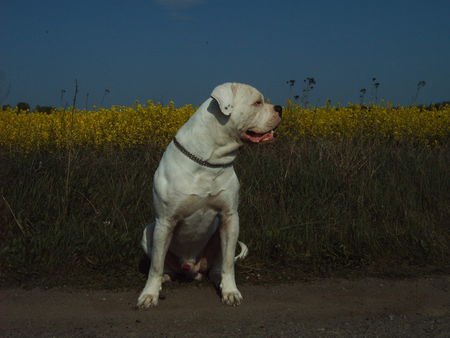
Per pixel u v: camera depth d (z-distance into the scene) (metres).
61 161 4.02
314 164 4.18
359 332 2.22
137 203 3.60
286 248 3.24
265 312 2.46
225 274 2.63
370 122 5.70
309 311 2.47
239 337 2.17
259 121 2.56
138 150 4.82
